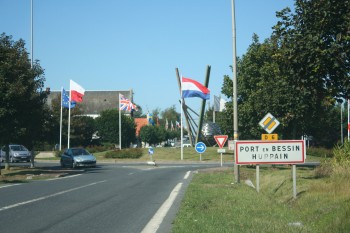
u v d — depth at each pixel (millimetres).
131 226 9312
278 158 13789
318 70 12070
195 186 16969
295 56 12234
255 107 23281
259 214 10281
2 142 24312
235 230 8281
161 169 30828
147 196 14555
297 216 10266
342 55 11633
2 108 21453
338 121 57031
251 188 16328
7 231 8805
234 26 18891
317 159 42844
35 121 25312
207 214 10227
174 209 11562
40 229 9016
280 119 21875
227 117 27875
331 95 12453
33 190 16406
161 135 92250
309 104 20453
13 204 12586
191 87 42688
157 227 9109
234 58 18875
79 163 32219
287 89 20516
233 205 11648
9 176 23094
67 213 11039
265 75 22609
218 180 19812
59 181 20641
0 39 23719
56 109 61438
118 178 22391
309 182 15477
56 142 63188
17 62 22641
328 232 8289
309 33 12109
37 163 43094
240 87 26516
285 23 12906
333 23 11727
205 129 63062
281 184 16859
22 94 21969
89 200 13539
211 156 45000
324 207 10594
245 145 13906
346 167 15289
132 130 77875
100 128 73312
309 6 12188
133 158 46750
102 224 9555
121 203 12867
